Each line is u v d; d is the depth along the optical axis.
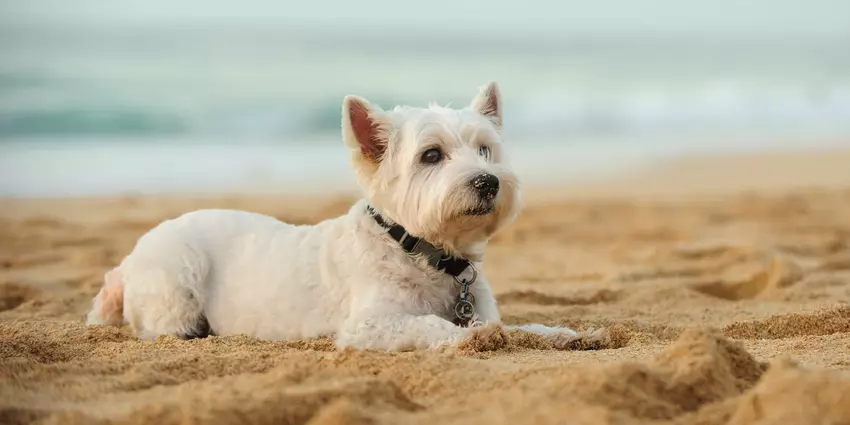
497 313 6.32
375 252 5.93
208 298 6.33
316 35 46.47
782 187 16.84
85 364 4.88
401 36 48.78
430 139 5.78
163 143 20.67
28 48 34.72
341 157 19.77
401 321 5.62
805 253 10.60
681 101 28.84
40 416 3.88
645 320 7.03
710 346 4.16
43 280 9.25
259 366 4.76
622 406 3.74
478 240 5.92
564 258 10.91
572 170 18.91
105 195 15.49
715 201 15.17
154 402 4.00
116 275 6.72
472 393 4.12
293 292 6.09
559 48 46.09
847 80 33.50
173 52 35.88
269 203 14.73
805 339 5.70
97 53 34.25
